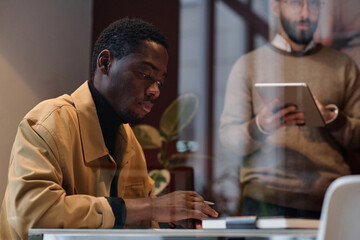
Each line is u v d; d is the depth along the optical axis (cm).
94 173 141
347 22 202
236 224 92
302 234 85
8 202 116
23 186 110
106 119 152
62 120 128
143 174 158
